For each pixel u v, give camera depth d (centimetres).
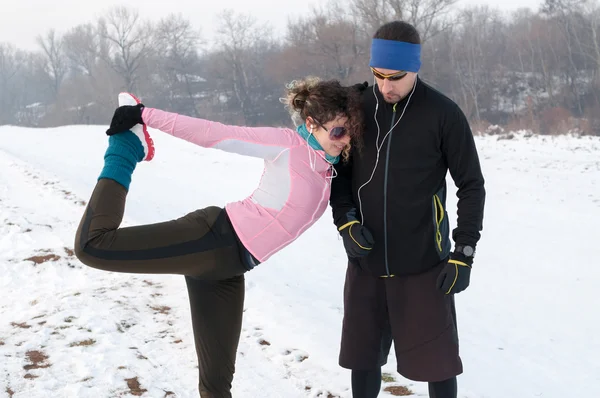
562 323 676
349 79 5250
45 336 486
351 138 315
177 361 453
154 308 555
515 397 443
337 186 332
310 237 1056
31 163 1644
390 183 317
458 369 321
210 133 291
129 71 7494
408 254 321
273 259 895
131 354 458
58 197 1120
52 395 397
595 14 5625
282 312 553
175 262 288
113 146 291
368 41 5172
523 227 1149
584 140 2252
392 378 432
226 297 312
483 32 6450
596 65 5359
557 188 1507
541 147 2138
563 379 509
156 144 2278
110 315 529
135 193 1380
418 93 311
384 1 4744
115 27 7406
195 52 7806
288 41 6059
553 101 5428
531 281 836
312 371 442
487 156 1997
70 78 9088
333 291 753
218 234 294
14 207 1035
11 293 679
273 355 468
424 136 310
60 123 7888
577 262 919
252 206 300
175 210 1238
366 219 326
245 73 6875
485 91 5747
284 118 6688
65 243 829
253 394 413
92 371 429
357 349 340
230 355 319
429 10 4684
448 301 324
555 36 5875
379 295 338
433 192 318
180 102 7475
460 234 311
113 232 280
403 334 329
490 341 607
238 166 1897
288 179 300
